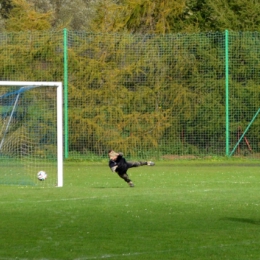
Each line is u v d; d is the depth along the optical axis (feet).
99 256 76.79
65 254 77.97
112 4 264.72
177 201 124.26
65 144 225.56
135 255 77.20
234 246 82.33
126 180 148.05
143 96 226.58
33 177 175.32
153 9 263.90
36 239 87.10
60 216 106.42
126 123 226.79
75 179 172.76
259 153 228.02
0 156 210.59
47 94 215.51
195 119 227.20
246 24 247.70
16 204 120.57
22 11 261.85
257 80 228.22
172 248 81.15
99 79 226.79
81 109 226.38
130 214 108.27
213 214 108.37
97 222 100.42
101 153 227.20
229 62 227.61
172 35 226.99
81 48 227.20
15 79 228.22
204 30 257.14
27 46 228.22
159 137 227.40
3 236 89.20
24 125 212.23
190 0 267.80
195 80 227.20
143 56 226.58
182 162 225.97
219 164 219.20
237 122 228.02
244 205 118.73
